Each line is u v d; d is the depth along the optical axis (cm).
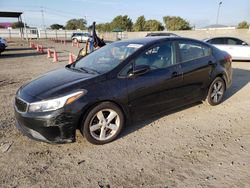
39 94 335
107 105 353
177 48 444
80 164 315
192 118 459
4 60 1410
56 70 444
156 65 409
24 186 274
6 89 696
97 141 357
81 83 343
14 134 397
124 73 371
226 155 332
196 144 362
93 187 272
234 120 452
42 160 324
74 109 325
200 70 470
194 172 295
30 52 1936
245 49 1230
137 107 385
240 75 876
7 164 315
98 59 430
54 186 274
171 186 270
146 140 375
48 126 320
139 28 8069
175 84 428
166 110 431
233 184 272
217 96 529
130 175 291
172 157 328
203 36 3475
